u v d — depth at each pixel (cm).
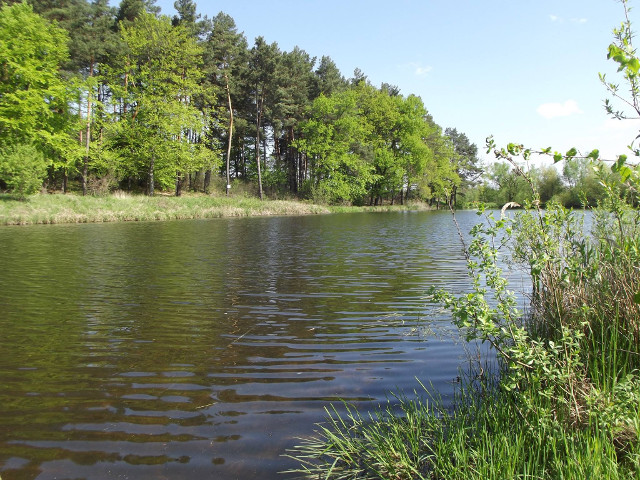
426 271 1037
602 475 239
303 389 408
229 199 3662
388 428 333
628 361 342
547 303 433
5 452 308
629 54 281
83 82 2909
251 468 290
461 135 8306
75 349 515
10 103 2681
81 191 3403
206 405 378
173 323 622
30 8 2720
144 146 3306
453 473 269
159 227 2206
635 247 351
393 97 5397
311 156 4741
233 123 4256
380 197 5709
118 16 3703
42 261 1143
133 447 315
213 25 4078
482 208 360
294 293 812
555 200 433
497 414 322
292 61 4616
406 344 532
